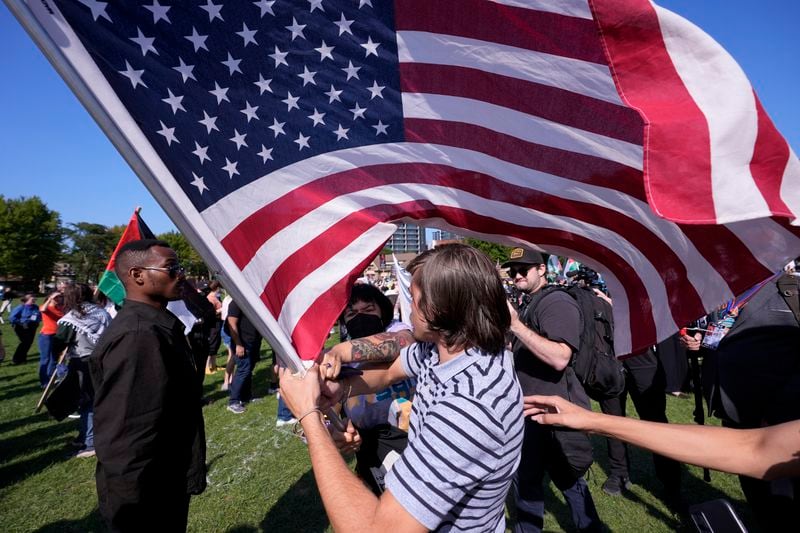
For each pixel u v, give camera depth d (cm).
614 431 127
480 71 124
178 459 200
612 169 132
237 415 553
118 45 104
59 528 324
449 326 106
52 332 738
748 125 85
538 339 213
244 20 117
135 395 175
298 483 370
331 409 153
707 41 85
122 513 173
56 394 448
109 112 100
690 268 137
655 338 151
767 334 196
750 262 124
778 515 175
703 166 85
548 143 133
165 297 214
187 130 116
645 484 342
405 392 219
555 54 113
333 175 141
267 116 126
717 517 123
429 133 140
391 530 87
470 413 94
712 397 224
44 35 91
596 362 257
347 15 122
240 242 127
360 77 130
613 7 86
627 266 156
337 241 143
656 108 87
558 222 155
